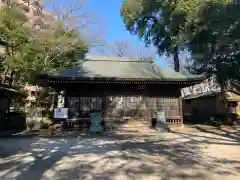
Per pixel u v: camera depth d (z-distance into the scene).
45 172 5.50
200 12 9.00
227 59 14.26
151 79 14.66
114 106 15.34
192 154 7.43
